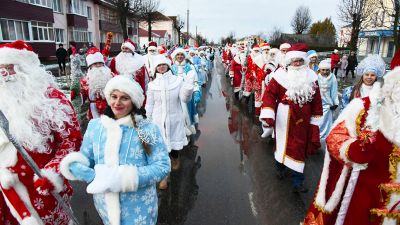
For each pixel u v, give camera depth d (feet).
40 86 8.24
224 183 16.38
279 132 15.38
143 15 138.51
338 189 8.22
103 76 17.95
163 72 16.28
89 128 8.28
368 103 7.66
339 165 8.48
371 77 14.03
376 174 7.69
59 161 7.94
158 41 219.00
